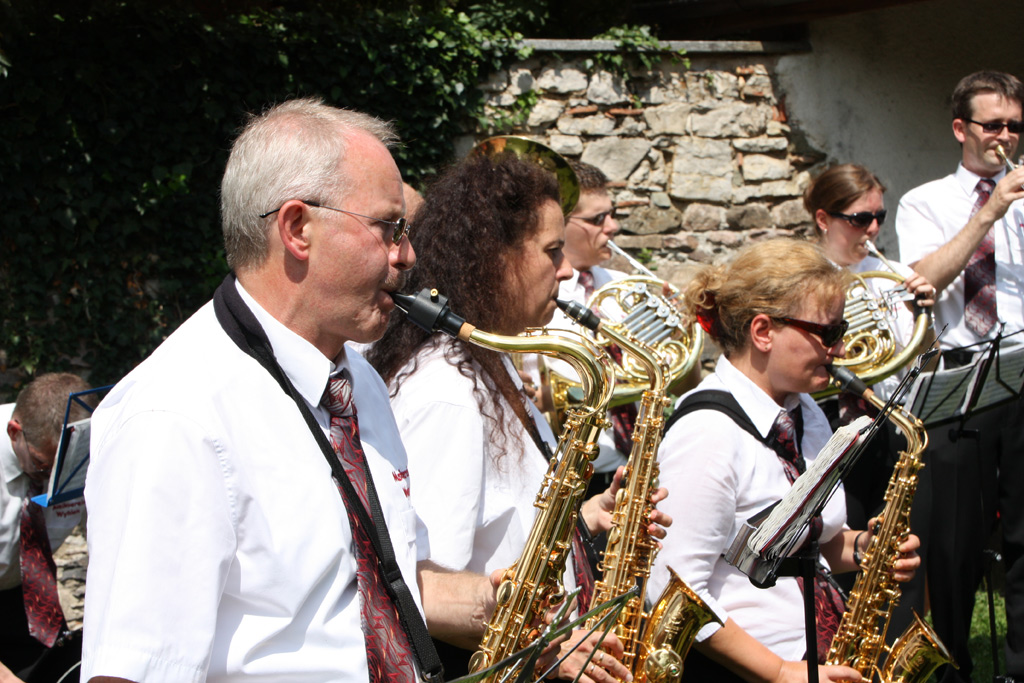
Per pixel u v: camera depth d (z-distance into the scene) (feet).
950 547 12.85
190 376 4.86
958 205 14.66
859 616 8.86
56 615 10.68
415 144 20.43
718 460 7.95
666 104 21.89
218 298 5.32
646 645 7.41
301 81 19.45
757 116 22.31
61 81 17.65
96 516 4.56
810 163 22.54
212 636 4.49
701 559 7.86
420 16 20.49
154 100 18.39
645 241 21.89
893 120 22.80
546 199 7.15
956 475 12.86
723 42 21.86
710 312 8.98
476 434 6.55
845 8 21.35
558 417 11.46
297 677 4.80
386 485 5.76
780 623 8.16
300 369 5.25
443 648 7.13
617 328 12.01
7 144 17.35
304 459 5.06
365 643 5.04
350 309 5.27
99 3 17.67
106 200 18.24
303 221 5.14
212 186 19.02
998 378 12.07
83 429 8.57
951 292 14.23
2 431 10.57
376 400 6.12
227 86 18.89
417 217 7.33
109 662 4.25
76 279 18.24
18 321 17.80
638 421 7.87
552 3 23.59
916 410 11.49
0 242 17.65
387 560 5.37
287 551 4.83
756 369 8.61
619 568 7.52
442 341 6.93
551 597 6.31
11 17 16.78
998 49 22.82
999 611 16.26
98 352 18.45
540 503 6.44
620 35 21.57
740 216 22.26
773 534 6.38
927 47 22.74
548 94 21.34
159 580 4.38
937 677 13.37
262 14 19.25
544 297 7.17
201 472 4.60
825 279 8.34
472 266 6.93
